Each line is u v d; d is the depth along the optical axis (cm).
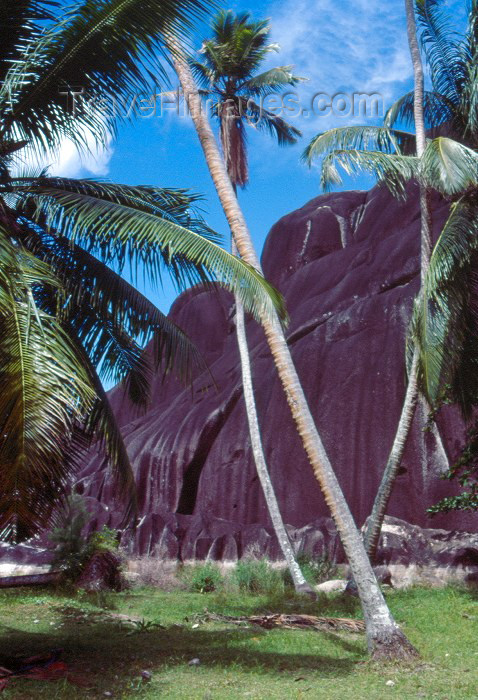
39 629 1026
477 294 1280
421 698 618
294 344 2659
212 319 3491
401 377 2203
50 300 951
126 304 984
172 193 931
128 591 1672
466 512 1897
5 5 773
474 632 965
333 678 702
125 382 1135
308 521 2275
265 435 2494
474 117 1413
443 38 1553
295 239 3216
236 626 1066
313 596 1488
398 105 1658
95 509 2520
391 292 2427
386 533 1791
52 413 671
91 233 862
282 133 2338
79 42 775
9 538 756
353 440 2230
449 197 1318
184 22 771
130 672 722
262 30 2238
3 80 816
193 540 2183
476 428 1459
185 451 2697
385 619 803
